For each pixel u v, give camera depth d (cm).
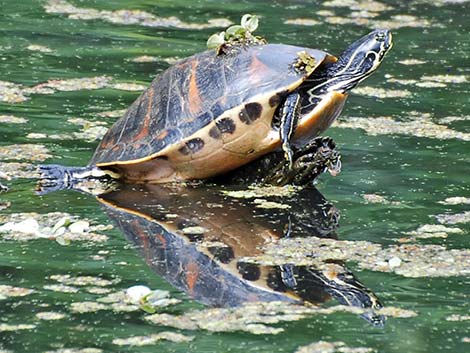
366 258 2105
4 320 1778
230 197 2511
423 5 4956
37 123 3053
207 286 1947
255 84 2486
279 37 4162
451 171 2720
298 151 2558
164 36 4241
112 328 1752
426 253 2130
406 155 2852
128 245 2162
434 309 1855
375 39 2650
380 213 2395
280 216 2369
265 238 2220
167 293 1889
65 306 1839
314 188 2591
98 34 4250
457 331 1762
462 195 2531
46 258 2072
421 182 2627
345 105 3331
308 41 4109
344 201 2484
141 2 4872
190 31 4338
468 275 2022
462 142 2973
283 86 2466
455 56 4044
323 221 2334
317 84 2608
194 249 2147
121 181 2630
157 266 2044
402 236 2238
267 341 1709
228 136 2497
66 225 2272
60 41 4112
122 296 1891
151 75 3650
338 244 2183
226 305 1861
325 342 1708
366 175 2686
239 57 2569
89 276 1983
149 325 1766
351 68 2614
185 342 1702
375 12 4778
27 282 1944
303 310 1844
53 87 3450
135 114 2655
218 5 4853
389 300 1894
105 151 2641
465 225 2316
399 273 2028
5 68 3666
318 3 4931
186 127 2517
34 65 3728
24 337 1711
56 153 2805
